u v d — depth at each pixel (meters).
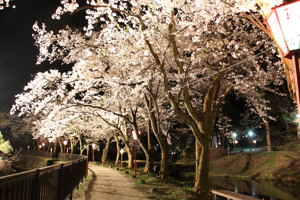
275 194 20.08
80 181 14.59
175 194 11.11
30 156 42.09
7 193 3.73
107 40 14.79
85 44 16.02
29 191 4.76
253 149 42.38
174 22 11.57
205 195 11.06
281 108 31.80
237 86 15.23
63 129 21.39
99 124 32.69
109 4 11.61
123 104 20.38
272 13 3.96
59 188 7.68
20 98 15.83
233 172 32.44
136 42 13.55
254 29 14.14
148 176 18.25
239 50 13.12
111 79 16.14
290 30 3.77
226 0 8.32
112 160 50.47
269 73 15.57
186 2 12.03
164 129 25.95
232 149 46.09
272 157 31.14
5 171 19.39
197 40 12.31
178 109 11.68
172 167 27.30
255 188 22.89
